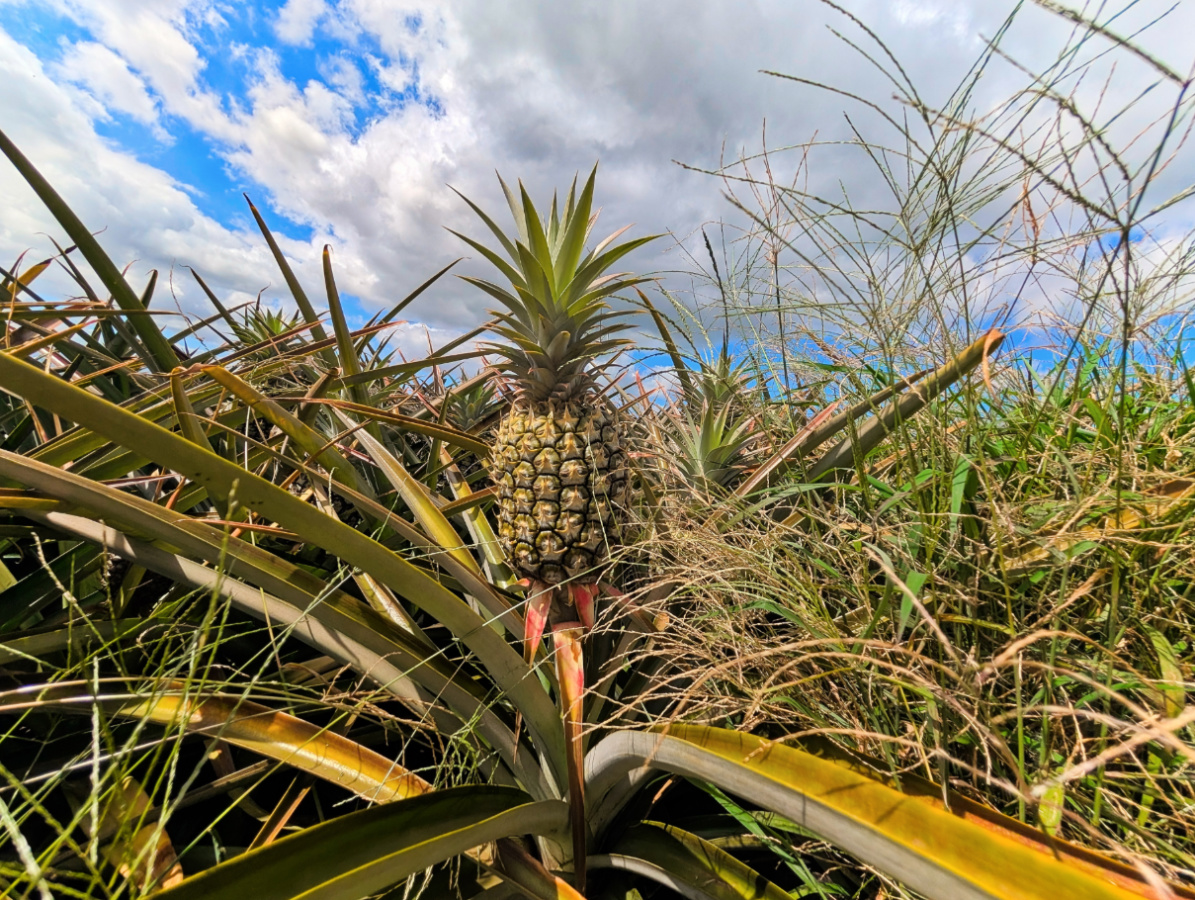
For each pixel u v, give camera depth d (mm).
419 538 415
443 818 260
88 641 364
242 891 192
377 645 347
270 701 403
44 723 378
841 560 361
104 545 363
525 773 376
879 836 175
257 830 368
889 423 397
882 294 371
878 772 215
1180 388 389
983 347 324
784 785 201
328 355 651
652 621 398
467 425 816
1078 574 313
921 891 166
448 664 383
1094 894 147
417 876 320
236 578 362
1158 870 217
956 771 275
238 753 413
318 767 318
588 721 394
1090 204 224
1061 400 427
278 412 375
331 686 382
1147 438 374
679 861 308
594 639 454
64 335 408
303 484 629
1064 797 238
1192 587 298
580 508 392
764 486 461
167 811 198
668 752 252
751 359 542
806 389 589
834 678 323
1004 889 154
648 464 596
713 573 330
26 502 327
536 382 437
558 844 342
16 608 407
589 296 435
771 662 318
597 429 416
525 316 449
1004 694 286
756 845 343
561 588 421
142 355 575
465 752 376
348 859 217
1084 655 294
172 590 401
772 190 398
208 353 607
